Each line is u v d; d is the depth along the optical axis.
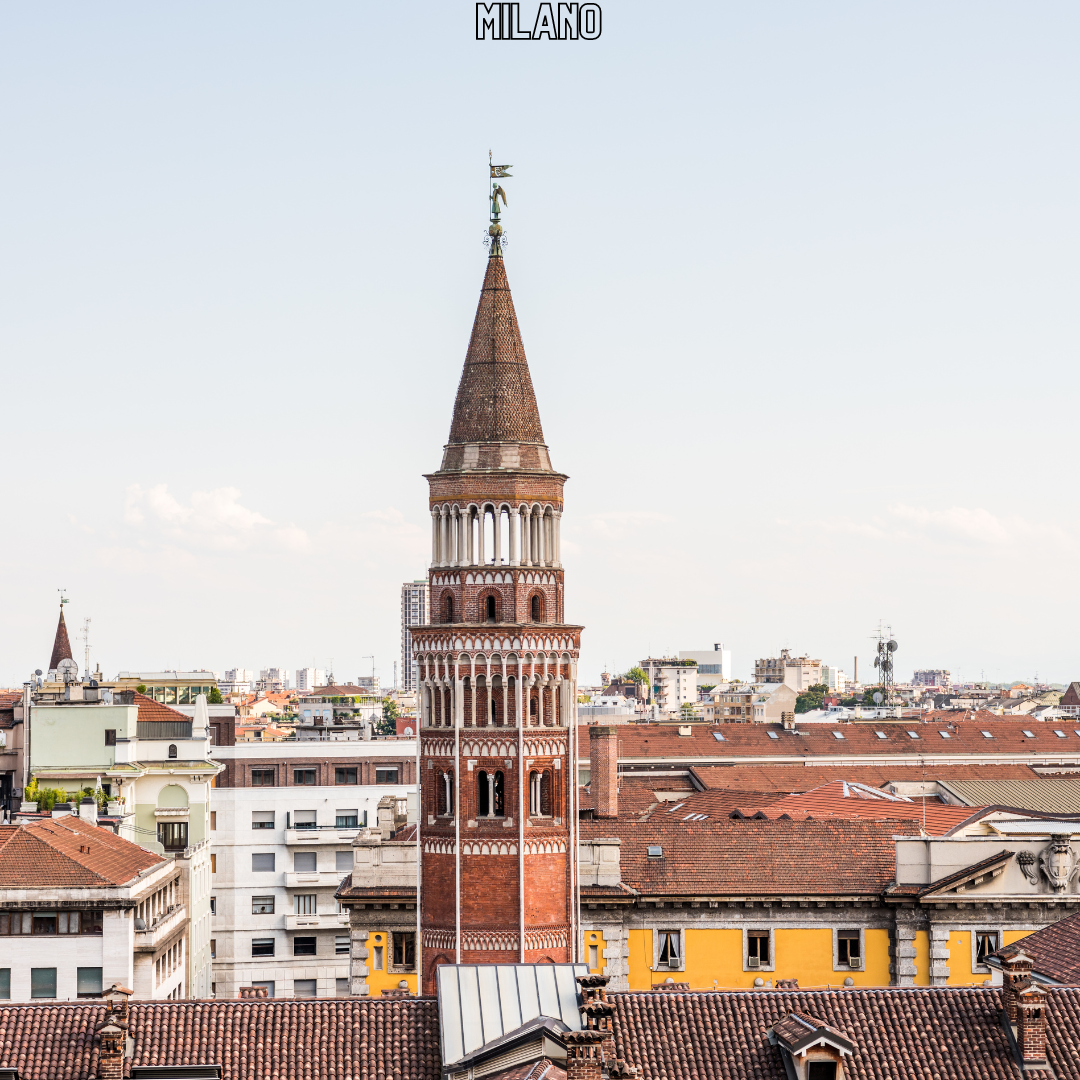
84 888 110.44
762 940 101.00
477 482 92.56
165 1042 62.41
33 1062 61.03
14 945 110.25
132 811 156.62
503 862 91.75
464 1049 62.12
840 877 101.50
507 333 94.25
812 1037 60.59
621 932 100.19
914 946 100.38
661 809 142.88
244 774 171.50
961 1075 61.53
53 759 156.00
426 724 93.62
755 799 137.38
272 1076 61.16
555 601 93.75
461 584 92.69
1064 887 100.12
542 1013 63.91
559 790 93.00
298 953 167.38
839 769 171.12
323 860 169.62
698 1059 62.00
